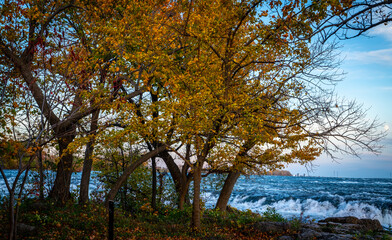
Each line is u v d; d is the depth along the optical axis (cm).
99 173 1476
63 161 1145
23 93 669
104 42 980
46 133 662
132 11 941
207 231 1073
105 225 906
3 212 802
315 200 2905
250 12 905
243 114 1003
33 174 1138
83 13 1120
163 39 975
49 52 713
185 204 1508
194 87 929
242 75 1159
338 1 580
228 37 988
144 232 940
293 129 1225
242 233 1138
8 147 559
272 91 1154
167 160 1518
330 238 1023
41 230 746
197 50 1026
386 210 2392
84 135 1011
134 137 1087
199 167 1064
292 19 740
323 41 545
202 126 957
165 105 986
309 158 1275
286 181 8656
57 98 684
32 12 909
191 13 954
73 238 740
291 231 1138
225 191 1616
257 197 3328
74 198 1245
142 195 1530
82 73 797
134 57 887
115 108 930
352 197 2969
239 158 1331
